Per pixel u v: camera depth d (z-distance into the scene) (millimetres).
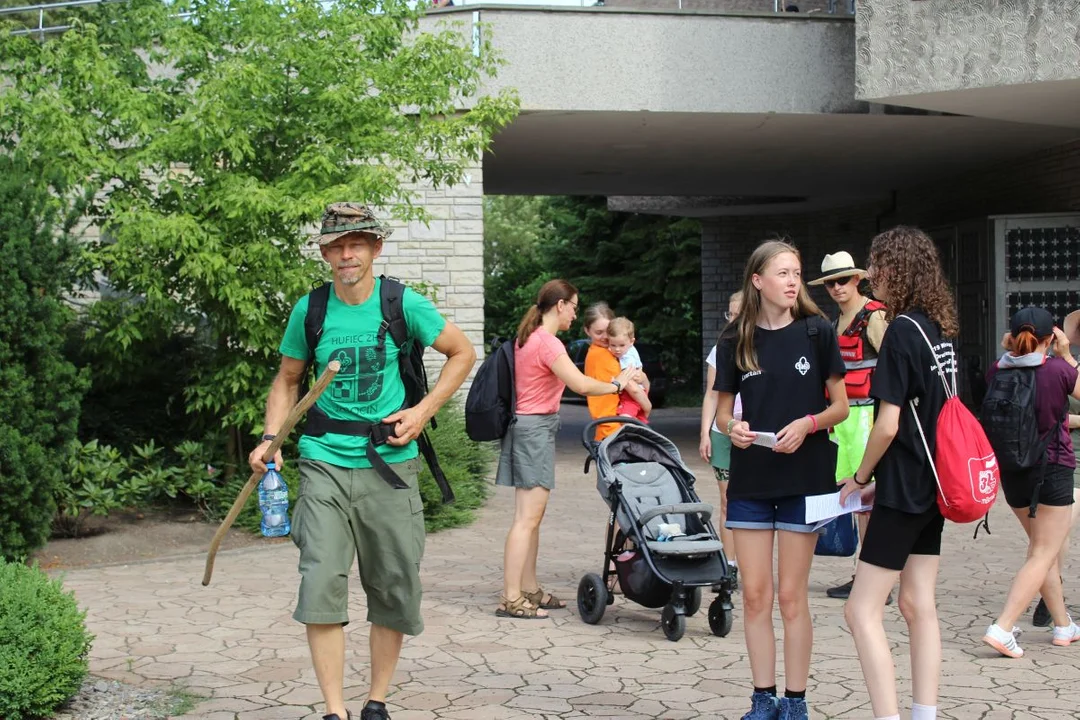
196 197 10188
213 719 4922
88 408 10859
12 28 11680
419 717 4973
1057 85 12789
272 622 6801
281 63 10547
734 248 29766
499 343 7199
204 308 10516
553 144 17594
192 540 9695
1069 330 6785
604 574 6871
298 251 10609
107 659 5934
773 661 4754
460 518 10703
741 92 14758
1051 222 17766
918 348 4352
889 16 13289
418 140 10977
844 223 27812
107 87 10031
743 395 4770
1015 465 5852
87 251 9766
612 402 7730
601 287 38750
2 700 4688
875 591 4383
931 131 16766
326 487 4477
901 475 4344
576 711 5055
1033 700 5160
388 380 4562
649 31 14570
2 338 8117
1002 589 7652
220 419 10938
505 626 6742
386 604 4590
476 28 14391
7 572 5090
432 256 14555
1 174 8414
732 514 4750
